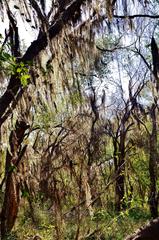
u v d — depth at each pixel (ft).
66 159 38.17
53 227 34.58
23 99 25.27
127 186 47.70
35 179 38.68
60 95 26.30
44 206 43.73
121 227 36.01
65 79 25.25
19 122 33.37
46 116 33.19
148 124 70.85
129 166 49.57
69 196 37.42
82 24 24.53
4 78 21.98
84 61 26.35
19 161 35.58
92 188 37.50
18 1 21.44
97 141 44.24
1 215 41.04
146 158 63.00
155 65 34.32
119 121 69.51
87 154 39.88
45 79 24.08
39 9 21.70
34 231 38.96
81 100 34.37
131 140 64.03
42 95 25.20
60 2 23.16
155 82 40.86
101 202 37.06
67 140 39.88
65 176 38.24
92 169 39.14
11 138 33.32
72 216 35.99
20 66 17.39
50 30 22.24
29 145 39.04
